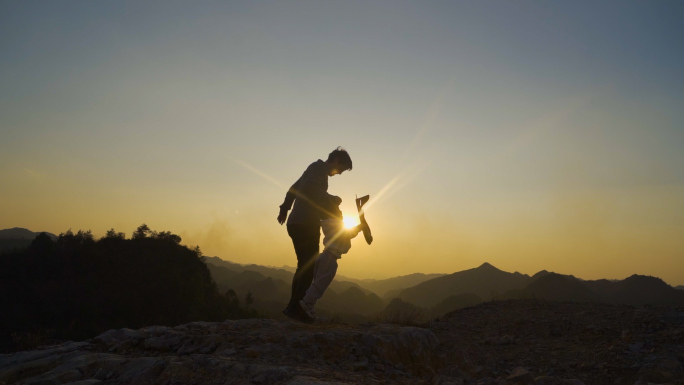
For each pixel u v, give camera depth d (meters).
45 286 71.19
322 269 4.48
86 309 64.75
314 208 4.59
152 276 84.38
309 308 4.53
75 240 91.69
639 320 8.68
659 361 6.39
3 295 62.97
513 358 7.59
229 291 93.31
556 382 3.84
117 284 78.19
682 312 8.88
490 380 3.53
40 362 3.66
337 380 3.06
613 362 6.82
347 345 4.30
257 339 4.09
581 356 7.36
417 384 3.47
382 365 4.03
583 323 9.09
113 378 3.22
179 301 77.19
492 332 9.27
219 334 4.27
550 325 9.22
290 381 2.85
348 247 4.57
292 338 4.11
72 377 3.21
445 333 9.29
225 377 3.06
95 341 4.39
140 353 3.92
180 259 98.31
